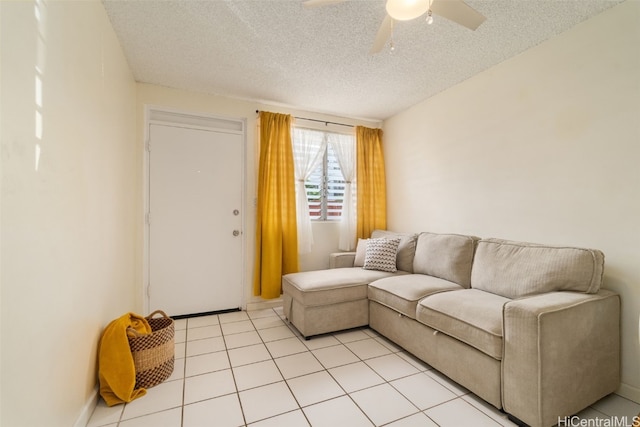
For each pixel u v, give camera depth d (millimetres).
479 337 1643
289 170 3381
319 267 3729
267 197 3258
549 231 2166
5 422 862
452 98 2977
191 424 1490
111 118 2018
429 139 3273
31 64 1030
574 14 1895
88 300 1557
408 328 2215
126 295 2494
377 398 1702
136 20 1975
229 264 3262
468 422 1503
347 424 1484
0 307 849
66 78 1312
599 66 1883
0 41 863
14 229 923
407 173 3609
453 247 2559
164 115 3016
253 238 3336
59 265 1228
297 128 3578
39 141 1081
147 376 1797
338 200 3889
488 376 1616
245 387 1811
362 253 3322
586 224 1952
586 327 1552
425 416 1549
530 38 2156
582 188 1974
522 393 1441
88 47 1580
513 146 2412
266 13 1899
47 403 1112
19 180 956
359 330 2754
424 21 1956
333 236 3820
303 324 2492
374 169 3928
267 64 2543
